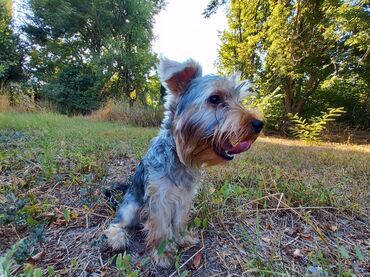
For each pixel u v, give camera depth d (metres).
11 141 0.78
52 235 0.34
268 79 2.07
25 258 0.26
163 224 0.31
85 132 1.02
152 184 0.31
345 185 0.53
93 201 0.41
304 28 1.84
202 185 0.44
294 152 0.91
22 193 0.43
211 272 0.29
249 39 2.12
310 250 0.32
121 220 0.35
